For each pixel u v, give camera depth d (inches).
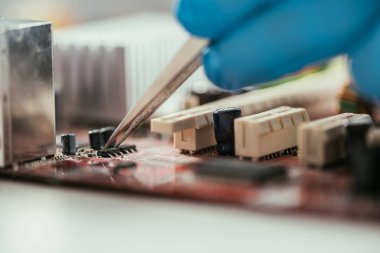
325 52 11.5
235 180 10.9
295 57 11.4
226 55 11.5
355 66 11.8
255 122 11.9
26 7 19.2
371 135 10.9
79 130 14.7
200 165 11.3
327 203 10.2
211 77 11.7
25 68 11.9
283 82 15.7
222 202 10.5
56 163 12.2
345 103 14.0
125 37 15.2
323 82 15.8
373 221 9.9
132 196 11.0
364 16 11.4
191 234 10.0
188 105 14.5
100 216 10.5
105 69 14.8
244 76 11.6
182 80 12.1
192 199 10.6
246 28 11.4
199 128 12.5
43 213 10.7
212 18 11.4
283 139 12.3
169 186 11.0
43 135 12.3
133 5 19.4
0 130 11.7
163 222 10.3
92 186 11.2
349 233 9.7
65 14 19.2
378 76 11.7
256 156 12.0
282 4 11.4
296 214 10.1
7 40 11.7
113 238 10.0
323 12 11.3
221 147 12.4
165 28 16.5
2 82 11.7
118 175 11.5
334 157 11.5
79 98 15.0
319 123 11.7
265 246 9.7
